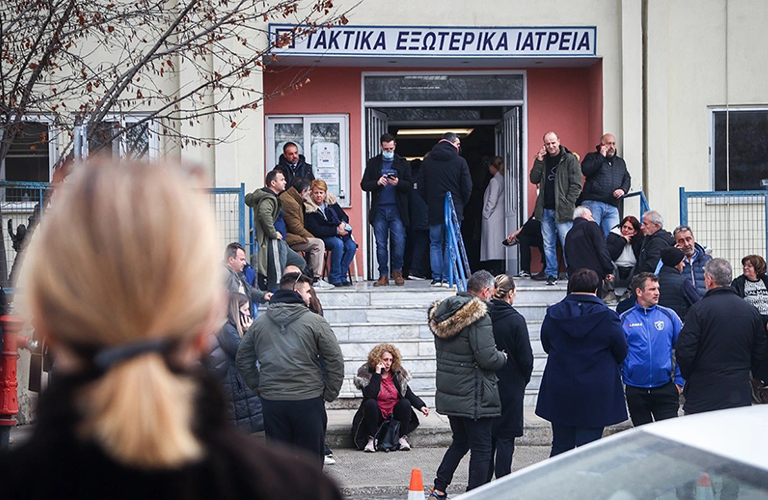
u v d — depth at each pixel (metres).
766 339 11.40
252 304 14.40
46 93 18.67
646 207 20.27
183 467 2.10
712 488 3.88
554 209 19.81
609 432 15.24
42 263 2.09
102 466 2.05
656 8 21.44
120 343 2.07
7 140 14.94
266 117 22.28
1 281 14.29
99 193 2.11
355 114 22.39
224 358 10.55
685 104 21.75
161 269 2.08
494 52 21.17
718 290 11.29
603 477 4.18
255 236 17.62
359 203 22.47
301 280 12.44
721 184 21.86
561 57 21.36
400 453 14.16
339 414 15.70
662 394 11.65
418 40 20.88
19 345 11.95
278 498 2.23
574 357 10.88
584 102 22.69
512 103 22.73
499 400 10.95
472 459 10.95
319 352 10.52
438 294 18.61
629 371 11.70
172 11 17.80
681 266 15.89
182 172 2.23
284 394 10.34
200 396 2.17
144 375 2.05
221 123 20.41
